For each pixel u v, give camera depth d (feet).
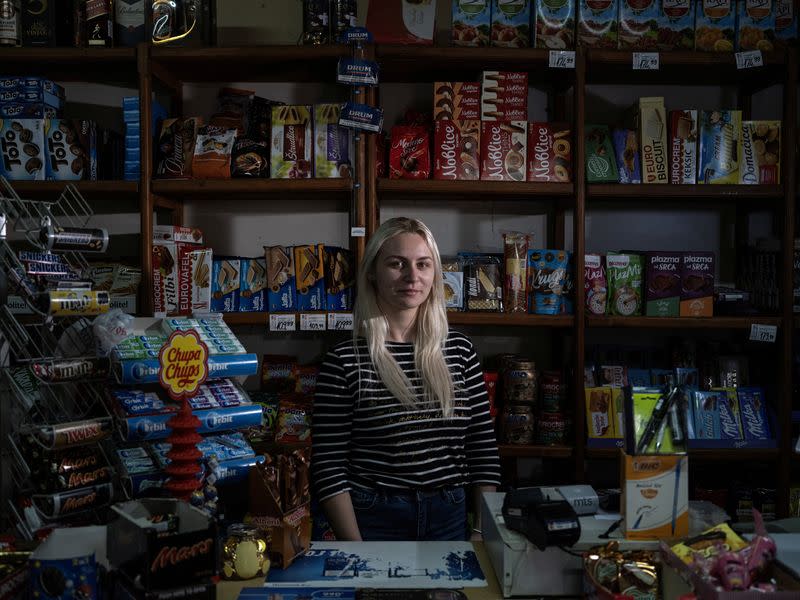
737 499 9.03
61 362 4.86
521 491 4.43
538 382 9.36
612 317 8.89
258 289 9.10
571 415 9.13
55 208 9.89
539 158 8.99
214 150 8.84
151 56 8.77
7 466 4.75
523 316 8.96
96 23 8.88
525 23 9.02
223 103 9.33
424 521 5.98
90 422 4.84
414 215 10.28
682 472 4.06
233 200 10.21
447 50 8.74
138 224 10.10
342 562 4.54
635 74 9.64
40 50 8.71
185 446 4.37
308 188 8.75
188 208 10.23
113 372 5.26
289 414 8.90
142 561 3.39
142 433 5.24
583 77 8.75
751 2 8.83
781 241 8.85
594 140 9.12
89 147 8.91
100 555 3.83
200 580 3.48
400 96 10.15
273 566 4.43
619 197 9.67
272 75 9.76
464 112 9.09
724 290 9.41
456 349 6.47
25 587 3.57
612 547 3.83
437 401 6.12
